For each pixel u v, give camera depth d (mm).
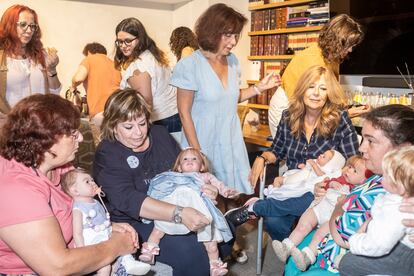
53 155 1360
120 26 2652
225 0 4625
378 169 1512
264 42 4598
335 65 2668
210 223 1697
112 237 1522
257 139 4086
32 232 1235
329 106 2293
